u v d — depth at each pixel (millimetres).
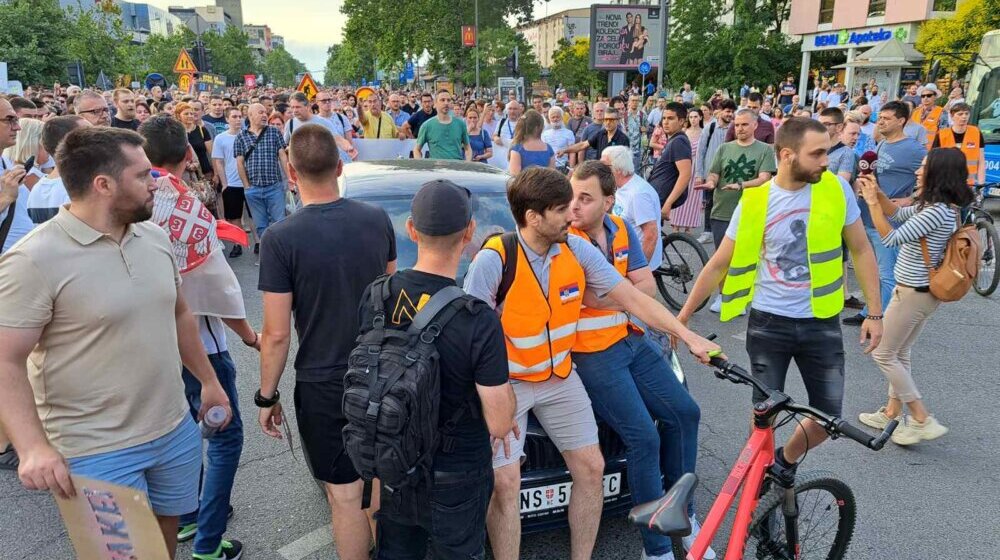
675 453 2951
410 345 1983
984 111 11406
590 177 2865
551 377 2658
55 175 3480
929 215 3734
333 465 2648
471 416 2111
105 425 2160
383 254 2652
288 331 2553
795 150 2938
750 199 3119
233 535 3289
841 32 35125
